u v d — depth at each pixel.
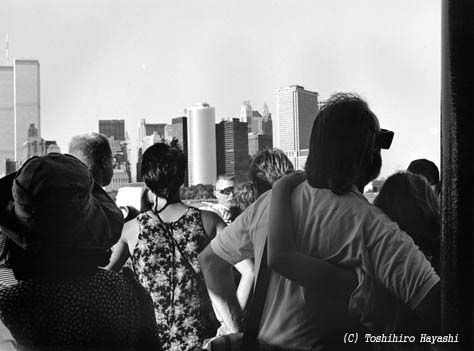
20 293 0.97
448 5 1.72
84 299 0.99
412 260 1.85
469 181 1.70
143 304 1.09
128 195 2.23
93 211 1.06
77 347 0.97
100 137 2.24
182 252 2.02
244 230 1.92
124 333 1.02
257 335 1.82
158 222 2.04
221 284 1.99
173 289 2.00
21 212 0.98
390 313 1.86
